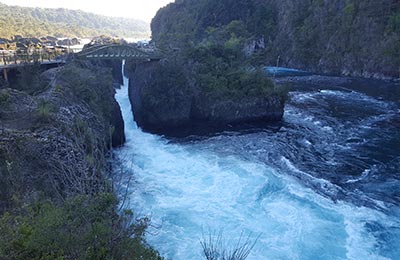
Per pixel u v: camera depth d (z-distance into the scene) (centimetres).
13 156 1395
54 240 780
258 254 1455
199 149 2775
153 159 2559
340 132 3212
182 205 1862
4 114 1711
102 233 849
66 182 1392
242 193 1991
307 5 9469
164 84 3431
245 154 2639
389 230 1634
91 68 3428
